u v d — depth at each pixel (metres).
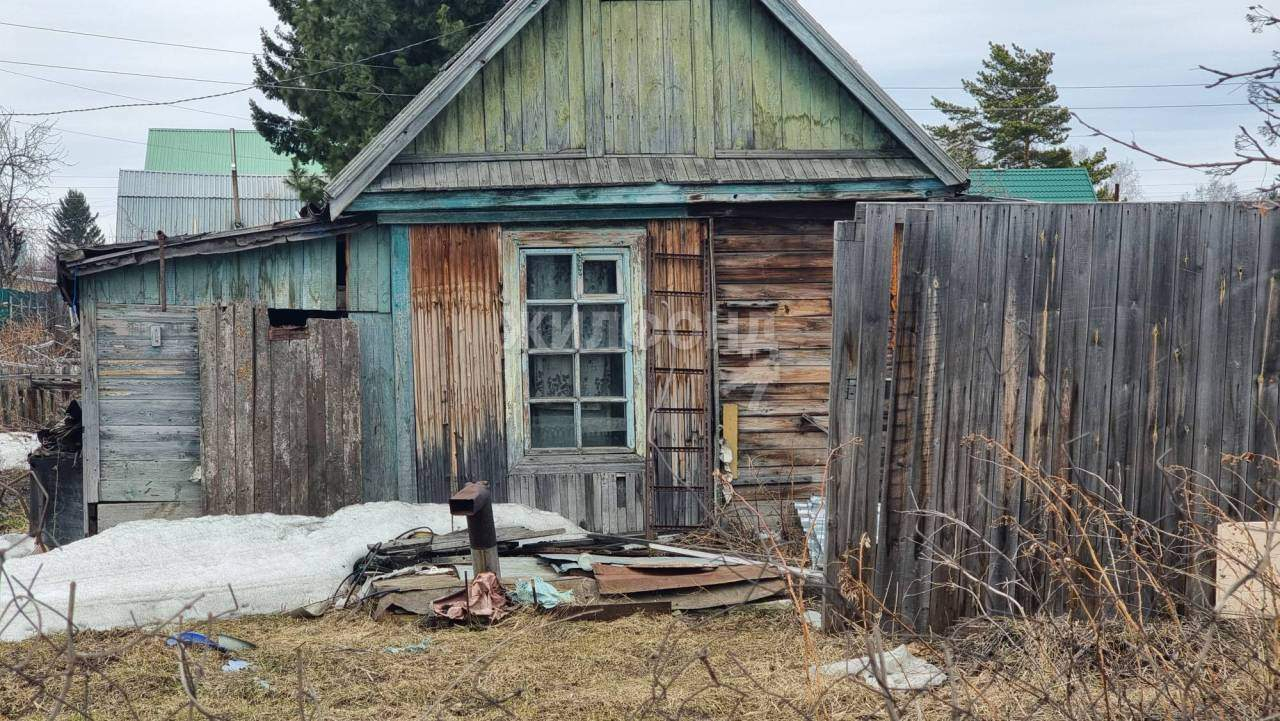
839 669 4.57
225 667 5.00
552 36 8.36
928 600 5.02
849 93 8.60
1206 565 5.03
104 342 7.83
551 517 7.91
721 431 8.40
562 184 8.08
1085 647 4.32
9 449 11.94
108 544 6.81
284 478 7.84
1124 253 5.13
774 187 8.32
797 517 8.21
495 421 8.25
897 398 4.99
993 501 5.07
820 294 8.55
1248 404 5.24
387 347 8.18
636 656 5.10
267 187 34.59
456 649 5.26
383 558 6.65
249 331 7.83
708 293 8.41
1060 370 5.10
